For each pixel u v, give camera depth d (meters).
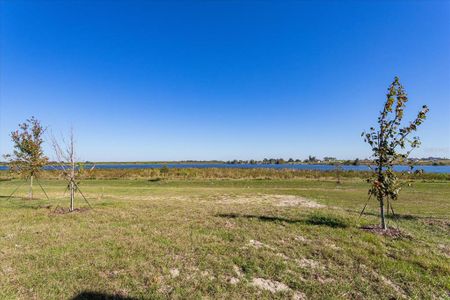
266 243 7.12
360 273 5.80
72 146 11.66
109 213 10.35
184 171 35.78
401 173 9.04
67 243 6.71
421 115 8.23
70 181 11.62
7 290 4.55
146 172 34.84
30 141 15.66
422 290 5.32
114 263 5.60
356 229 8.70
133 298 4.49
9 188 22.83
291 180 30.36
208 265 5.68
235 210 11.38
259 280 5.30
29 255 5.93
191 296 4.61
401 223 10.28
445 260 6.74
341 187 24.61
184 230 8.02
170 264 5.65
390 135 8.51
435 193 19.67
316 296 4.92
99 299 4.43
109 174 33.69
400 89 8.40
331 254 6.54
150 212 10.63
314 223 9.25
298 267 5.86
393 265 6.20
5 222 8.85
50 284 4.78
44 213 10.39
